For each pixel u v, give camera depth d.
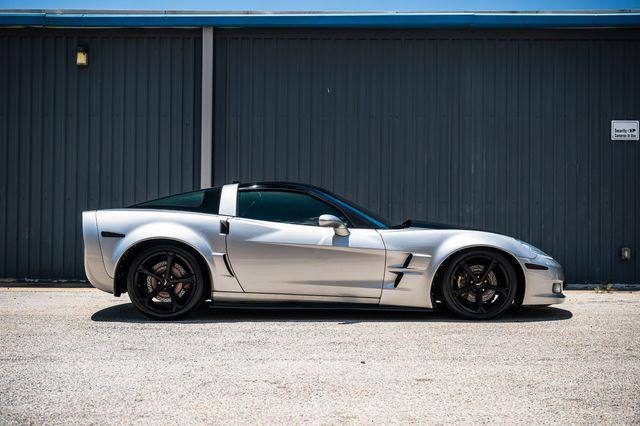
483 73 8.68
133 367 3.92
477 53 8.68
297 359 4.15
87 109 8.65
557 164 8.63
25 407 3.16
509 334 5.00
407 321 5.57
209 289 5.62
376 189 8.66
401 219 8.64
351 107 8.70
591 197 8.62
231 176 8.71
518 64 8.68
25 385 3.53
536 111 8.66
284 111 8.71
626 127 8.64
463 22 8.47
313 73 8.71
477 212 8.63
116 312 6.02
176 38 8.69
